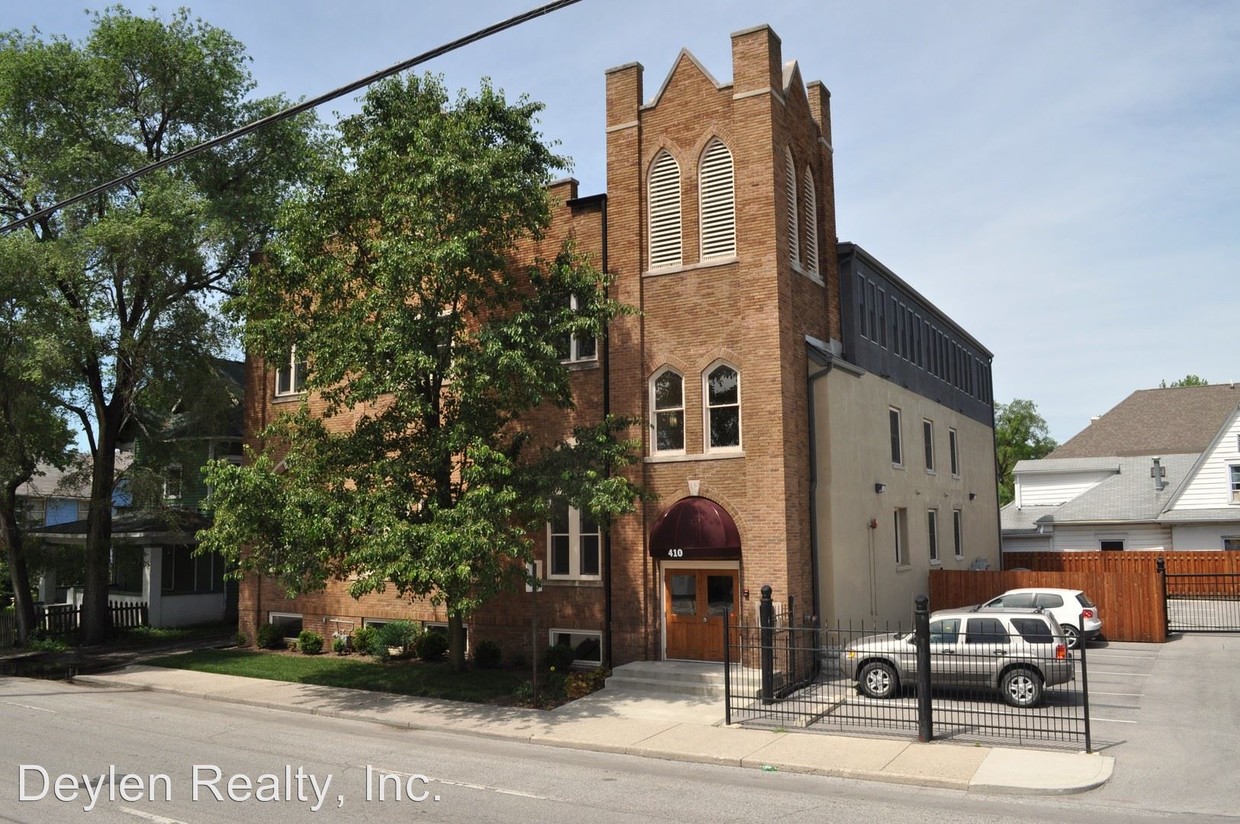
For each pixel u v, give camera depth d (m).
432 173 18.38
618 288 22.09
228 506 18.64
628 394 21.72
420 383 19.69
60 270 25.08
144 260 26.09
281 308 20.16
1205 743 14.13
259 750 14.60
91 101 28.70
